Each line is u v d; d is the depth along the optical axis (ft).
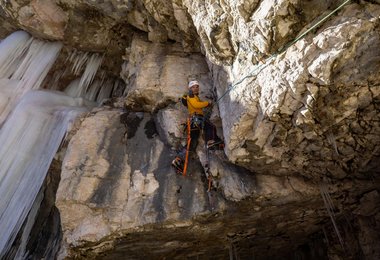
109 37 23.32
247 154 13.04
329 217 16.94
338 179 14.30
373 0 8.63
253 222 16.02
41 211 18.97
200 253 18.30
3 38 27.20
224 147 14.02
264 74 11.14
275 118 11.28
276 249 20.20
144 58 19.75
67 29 23.27
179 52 20.06
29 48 25.41
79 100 24.49
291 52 10.05
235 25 11.72
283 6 9.41
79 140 16.96
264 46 10.59
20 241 17.97
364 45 8.70
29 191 18.11
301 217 16.57
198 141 15.60
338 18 9.12
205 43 13.98
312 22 9.60
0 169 18.25
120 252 16.08
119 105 20.40
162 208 14.37
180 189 14.79
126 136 17.24
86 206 14.79
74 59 25.52
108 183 15.37
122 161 16.12
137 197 14.83
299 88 10.07
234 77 13.08
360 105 10.30
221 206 14.25
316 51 9.44
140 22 20.65
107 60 25.21
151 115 18.25
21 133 19.53
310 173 14.01
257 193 13.91
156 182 15.12
